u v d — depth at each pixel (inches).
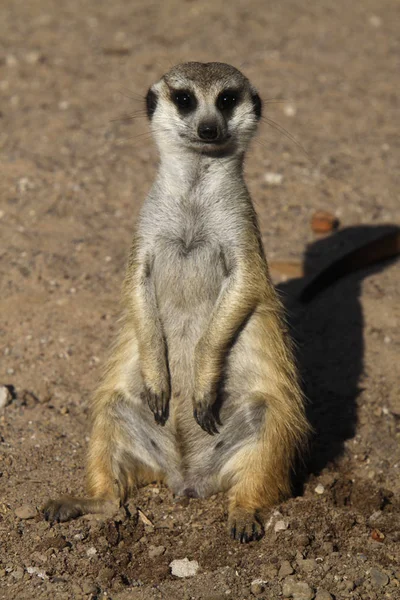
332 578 239.6
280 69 609.9
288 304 372.5
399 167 483.8
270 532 255.9
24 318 354.6
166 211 269.1
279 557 246.7
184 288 269.6
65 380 326.6
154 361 267.0
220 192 267.0
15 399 315.6
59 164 474.3
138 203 442.0
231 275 265.3
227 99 271.9
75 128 516.7
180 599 231.0
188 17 705.6
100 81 584.7
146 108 283.3
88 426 305.4
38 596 230.8
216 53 632.4
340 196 455.2
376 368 335.9
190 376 273.4
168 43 652.7
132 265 271.4
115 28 681.6
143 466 279.7
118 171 471.8
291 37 670.5
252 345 269.6
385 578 238.7
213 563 246.7
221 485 276.8
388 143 510.9
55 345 341.7
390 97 572.1
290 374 276.1
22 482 278.1
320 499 272.8
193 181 267.7
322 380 332.8
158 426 275.0
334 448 301.9
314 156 494.0
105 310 359.6
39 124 519.8
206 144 262.1
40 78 585.9
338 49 650.2
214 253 268.1
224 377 270.8
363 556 249.1
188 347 273.1
